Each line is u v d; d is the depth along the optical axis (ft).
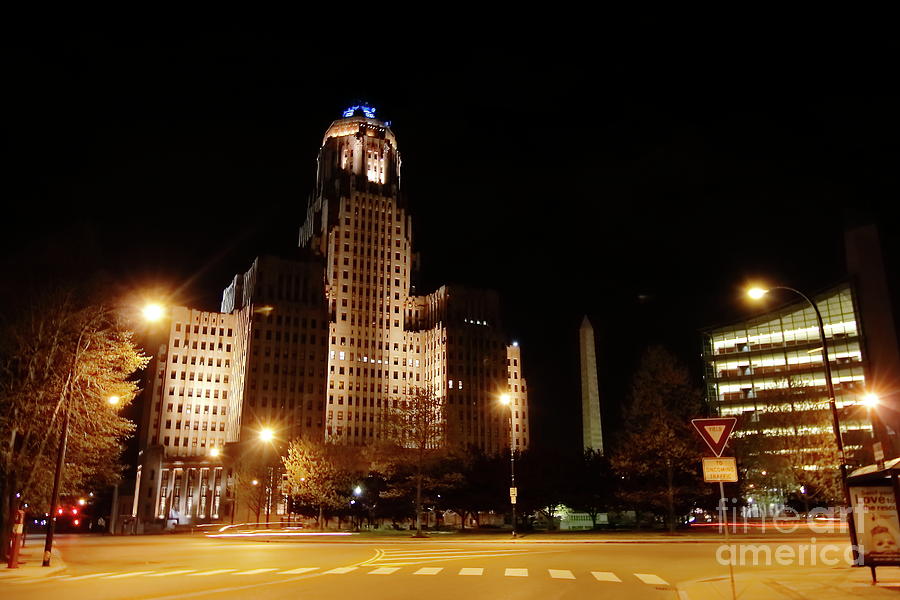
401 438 227.81
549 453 280.31
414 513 294.87
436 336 617.21
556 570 89.45
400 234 641.40
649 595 64.34
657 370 208.85
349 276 609.01
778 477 223.30
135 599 61.52
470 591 66.90
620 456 210.59
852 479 71.26
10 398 118.11
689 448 200.44
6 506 118.42
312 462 280.72
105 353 128.16
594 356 398.01
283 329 553.64
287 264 575.79
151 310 135.74
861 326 372.79
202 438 542.57
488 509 276.41
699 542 159.33
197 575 85.56
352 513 303.68
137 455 561.02
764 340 425.28
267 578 80.23
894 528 68.33
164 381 542.57
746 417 228.02
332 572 87.76
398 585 71.97
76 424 126.52
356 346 597.11
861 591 62.28
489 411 606.55
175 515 498.28
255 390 530.27
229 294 636.48
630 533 204.23
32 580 82.38
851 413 213.25
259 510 365.61
